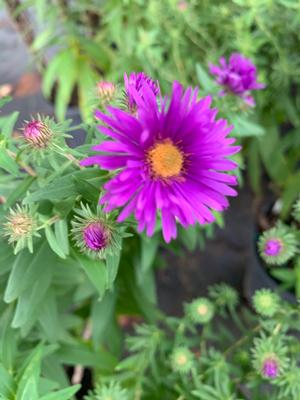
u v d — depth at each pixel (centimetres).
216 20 23
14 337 15
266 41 23
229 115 16
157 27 22
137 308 21
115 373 18
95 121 12
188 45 24
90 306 22
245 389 19
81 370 21
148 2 24
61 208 12
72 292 18
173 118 9
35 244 12
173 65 24
